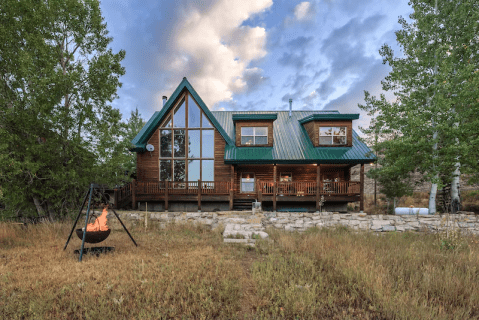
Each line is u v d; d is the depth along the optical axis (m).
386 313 3.70
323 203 16.61
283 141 18.53
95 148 11.26
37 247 7.43
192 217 13.07
